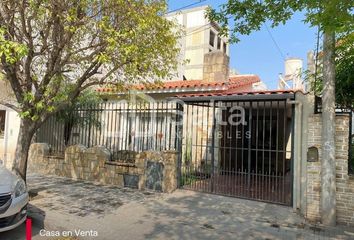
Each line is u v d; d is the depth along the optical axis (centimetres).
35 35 606
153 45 609
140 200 684
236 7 512
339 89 656
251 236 486
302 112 619
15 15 570
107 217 566
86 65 701
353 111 659
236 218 571
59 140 1095
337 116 553
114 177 835
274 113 1083
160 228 516
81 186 810
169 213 595
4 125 1194
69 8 525
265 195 726
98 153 871
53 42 585
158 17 609
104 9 550
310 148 568
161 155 771
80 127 1065
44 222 544
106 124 1046
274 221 557
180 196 721
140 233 494
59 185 814
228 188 793
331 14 376
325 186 540
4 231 483
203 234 492
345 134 546
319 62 655
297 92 632
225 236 485
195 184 829
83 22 544
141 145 1026
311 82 743
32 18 556
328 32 427
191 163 956
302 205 591
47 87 591
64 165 938
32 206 620
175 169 768
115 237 479
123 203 657
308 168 568
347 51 608
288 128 1143
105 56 531
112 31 520
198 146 990
